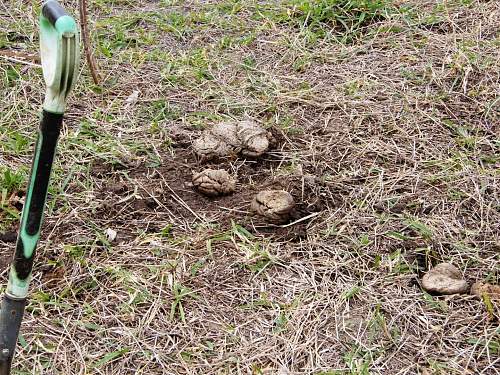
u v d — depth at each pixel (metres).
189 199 1.57
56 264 1.39
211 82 1.95
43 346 1.23
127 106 1.85
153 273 1.38
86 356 1.22
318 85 1.95
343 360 1.23
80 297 1.34
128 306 1.31
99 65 1.99
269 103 1.87
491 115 1.83
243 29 2.19
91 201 1.54
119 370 1.20
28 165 1.64
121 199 1.55
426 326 1.29
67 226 1.48
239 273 1.39
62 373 1.19
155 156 1.69
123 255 1.42
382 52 2.09
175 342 1.25
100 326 1.27
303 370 1.21
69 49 0.85
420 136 1.76
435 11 2.24
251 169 1.67
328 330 1.28
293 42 2.12
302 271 1.40
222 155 1.68
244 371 1.20
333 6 2.26
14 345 0.99
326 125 1.79
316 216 1.53
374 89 1.92
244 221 1.51
